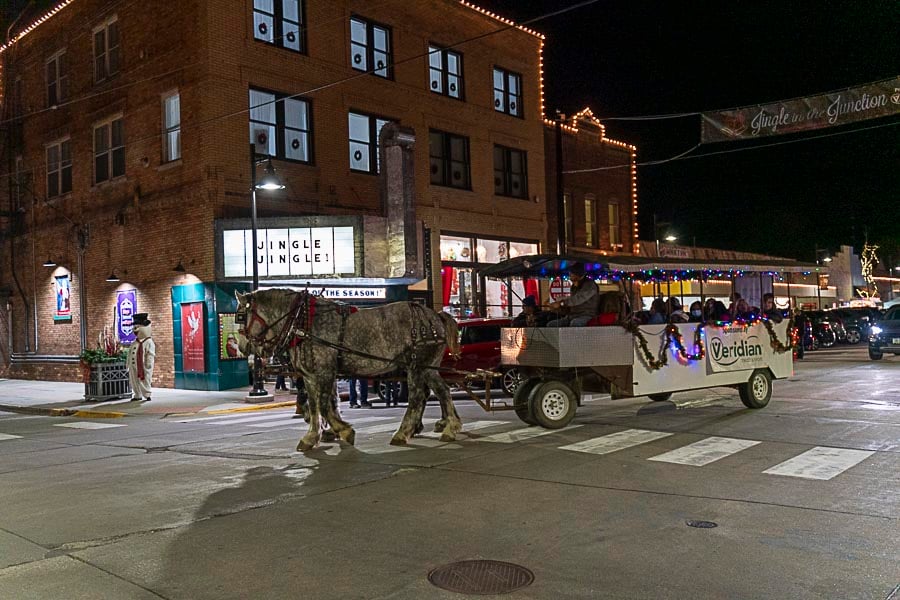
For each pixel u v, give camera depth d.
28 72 29.58
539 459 9.31
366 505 7.27
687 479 8.04
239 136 21.86
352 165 24.86
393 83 26.02
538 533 6.21
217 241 21.16
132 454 11.14
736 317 13.77
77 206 26.78
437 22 27.72
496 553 5.73
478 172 28.91
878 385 17.25
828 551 5.62
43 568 5.70
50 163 28.48
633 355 12.15
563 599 4.79
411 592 4.96
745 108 17.59
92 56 25.95
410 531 6.36
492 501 7.28
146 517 7.14
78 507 7.68
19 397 22.17
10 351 31.30
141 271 23.78
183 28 21.98
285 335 10.47
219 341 21.30
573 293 12.65
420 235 25.22
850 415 12.58
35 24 28.66
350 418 14.40
